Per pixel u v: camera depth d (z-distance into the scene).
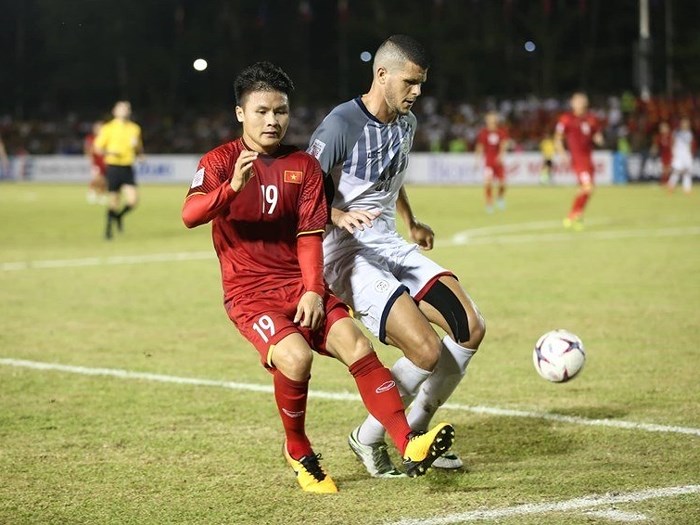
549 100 169.25
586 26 182.75
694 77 168.62
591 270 48.25
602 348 30.44
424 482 18.14
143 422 22.66
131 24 190.25
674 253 54.50
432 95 190.38
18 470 19.03
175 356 30.19
